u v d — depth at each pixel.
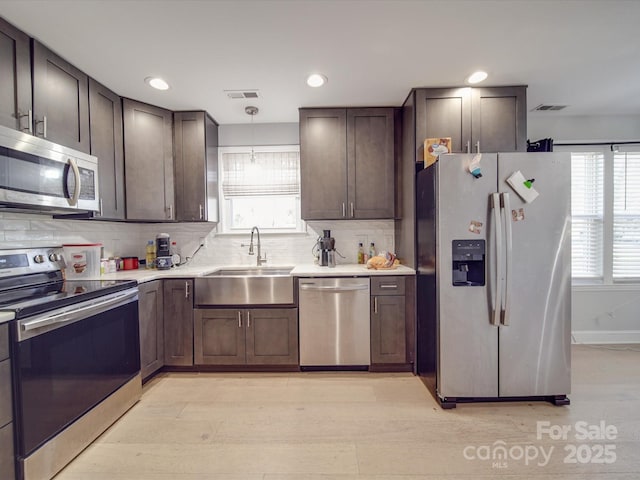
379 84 2.34
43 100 1.78
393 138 2.72
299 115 2.74
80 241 2.39
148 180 2.60
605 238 3.09
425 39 1.81
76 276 2.11
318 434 1.73
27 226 1.96
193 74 2.16
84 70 2.07
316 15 1.59
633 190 3.09
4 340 1.24
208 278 2.47
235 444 1.66
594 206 3.11
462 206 1.97
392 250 3.05
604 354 2.80
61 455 1.46
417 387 2.25
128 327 1.98
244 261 3.13
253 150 3.05
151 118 2.63
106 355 1.78
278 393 2.18
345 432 1.75
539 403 2.03
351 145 2.72
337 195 2.73
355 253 3.07
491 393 1.99
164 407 2.01
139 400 2.09
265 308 2.48
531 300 1.97
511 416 1.89
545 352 1.98
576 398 2.07
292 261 3.13
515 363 1.98
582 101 2.72
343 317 2.46
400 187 2.75
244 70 2.12
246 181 3.10
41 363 1.37
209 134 2.89
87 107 2.12
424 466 1.49
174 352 2.49
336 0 1.49
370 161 2.72
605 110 2.94
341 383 2.32
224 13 1.56
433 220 2.07
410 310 2.45
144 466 1.50
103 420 1.74
